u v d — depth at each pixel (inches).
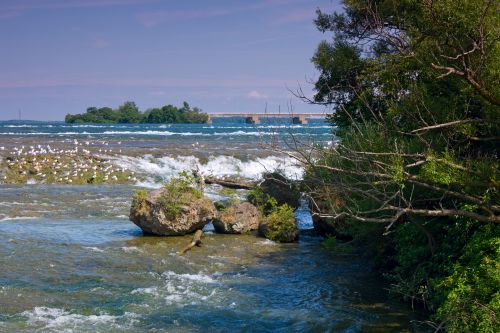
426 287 417.1
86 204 886.4
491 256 350.9
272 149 399.2
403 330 375.6
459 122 368.8
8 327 363.9
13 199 903.7
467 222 388.2
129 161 1365.7
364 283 494.9
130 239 638.5
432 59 397.1
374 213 477.4
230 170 1424.7
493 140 406.0
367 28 569.6
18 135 2696.9
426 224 436.1
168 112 7706.7
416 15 455.8
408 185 422.6
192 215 665.0
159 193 675.4
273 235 675.4
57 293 437.4
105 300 426.9
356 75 633.6
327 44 698.8
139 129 4276.6
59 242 606.5
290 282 496.1
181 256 575.8
